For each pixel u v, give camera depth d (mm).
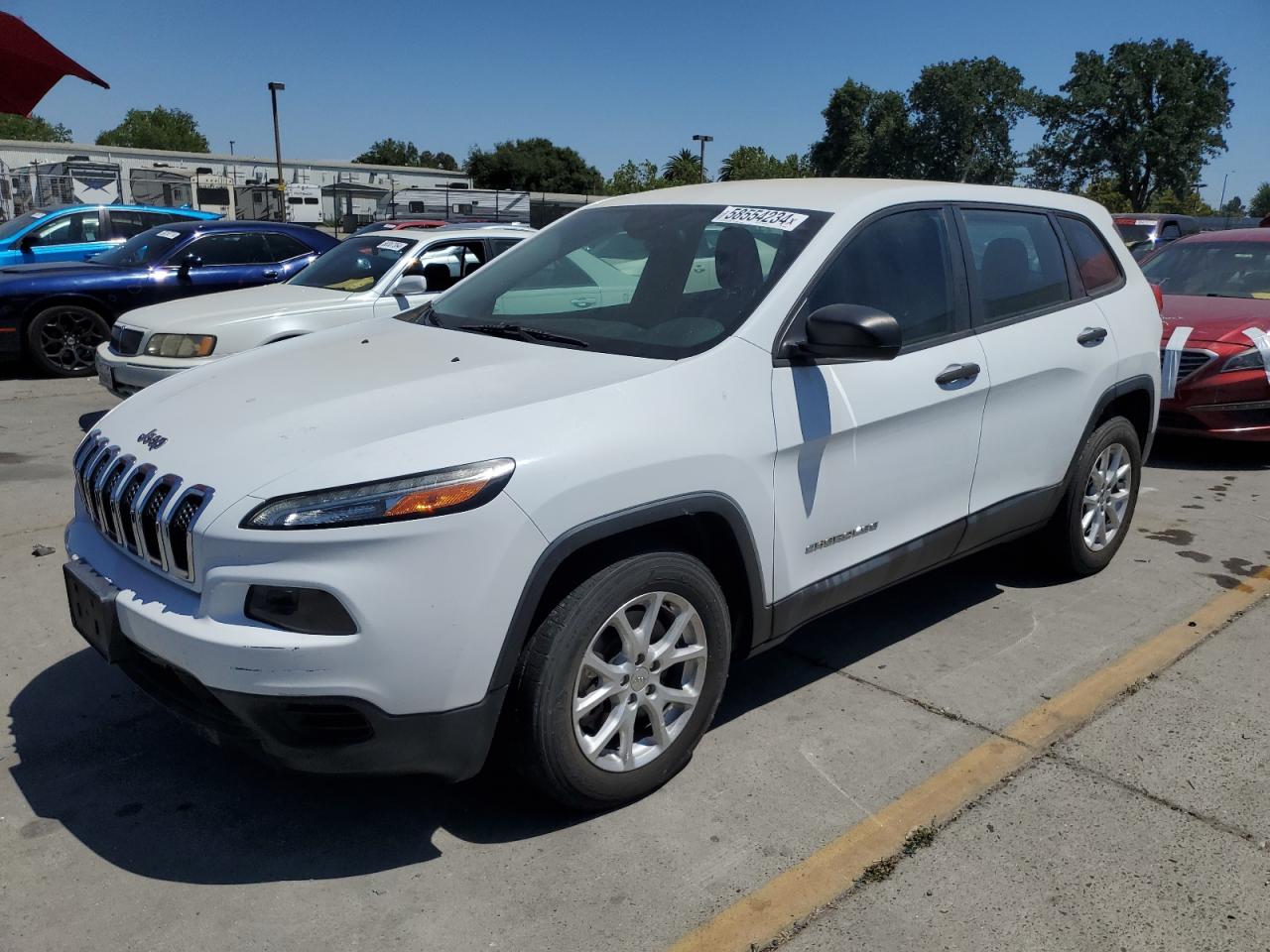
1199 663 4039
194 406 3061
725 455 3014
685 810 3059
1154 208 60000
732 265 3479
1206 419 6879
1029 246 4363
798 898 2678
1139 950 2510
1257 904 2666
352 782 3197
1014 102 64688
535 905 2648
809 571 3398
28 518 5727
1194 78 63156
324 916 2602
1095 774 3254
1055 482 4473
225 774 3242
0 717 3566
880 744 3441
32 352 10086
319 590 2463
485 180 92500
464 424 2680
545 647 2727
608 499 2744
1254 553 5316
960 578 4961
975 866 2809
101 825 2971
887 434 3541
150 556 2746
